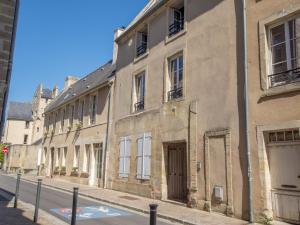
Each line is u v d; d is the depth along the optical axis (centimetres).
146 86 1438
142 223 805
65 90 3180
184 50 1208
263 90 853
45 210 967
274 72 861
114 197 1286
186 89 1163
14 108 5697
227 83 980
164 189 1216
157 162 1267
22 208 967
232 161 916
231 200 895
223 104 982
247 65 912
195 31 1168
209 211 962
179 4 1338
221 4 1057
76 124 2197
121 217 886
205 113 1051
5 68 607
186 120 1137
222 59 1016
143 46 1555
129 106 1564
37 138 5081
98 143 1848
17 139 5478
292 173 780
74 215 667
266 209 800
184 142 1185
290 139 796
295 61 812
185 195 1262
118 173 1563
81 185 1847
